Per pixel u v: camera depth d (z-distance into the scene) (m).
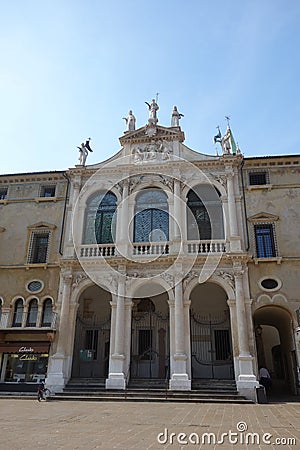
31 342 20.50
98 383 19.39
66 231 23.41
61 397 17.44
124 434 8.61
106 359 22.83
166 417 11.67
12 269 22.89
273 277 20.44
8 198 25.14
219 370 21.80
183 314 19.84
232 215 21.83
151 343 22.88
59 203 24.41
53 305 21.56
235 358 18.95
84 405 15.24
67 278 21.42
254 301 20.12
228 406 15.31
